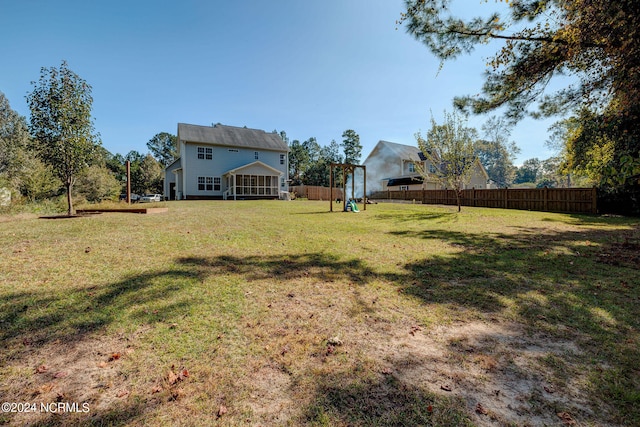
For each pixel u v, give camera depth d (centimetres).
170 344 211
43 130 864
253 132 2948
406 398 160
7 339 210
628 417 144
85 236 548
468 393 164
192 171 2491
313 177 4331
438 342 221
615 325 245
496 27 564
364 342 220
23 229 609
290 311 271
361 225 842
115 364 187
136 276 346
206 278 351
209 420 144
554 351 207
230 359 195
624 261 452
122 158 7100
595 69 579
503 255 494
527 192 1573
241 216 986
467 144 1349
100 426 139
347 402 157
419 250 529
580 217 1139
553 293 319
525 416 146
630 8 407
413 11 573
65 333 221
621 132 1000
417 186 2817
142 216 908
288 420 144
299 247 532
